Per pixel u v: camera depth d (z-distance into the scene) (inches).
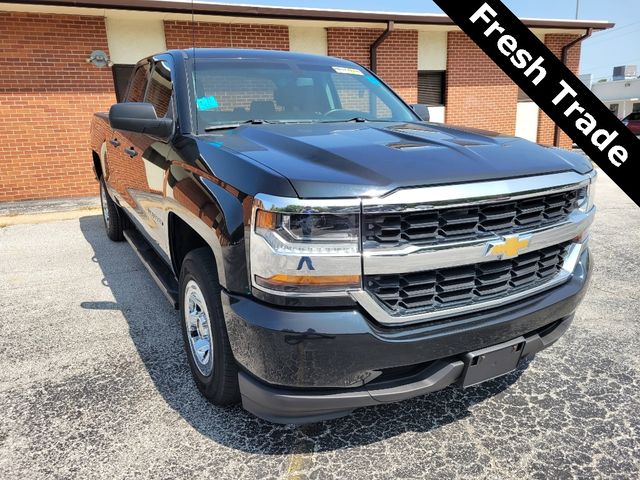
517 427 95.7
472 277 80.0
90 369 116.7
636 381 110.9
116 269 192.9
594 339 131.1
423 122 129.4
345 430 95.1
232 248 76.0
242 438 92.0
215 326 87.5
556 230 87.8
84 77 339.6
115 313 150.0
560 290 92.6
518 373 115.4
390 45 432.1
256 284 72.8
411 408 102.5
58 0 299.9
